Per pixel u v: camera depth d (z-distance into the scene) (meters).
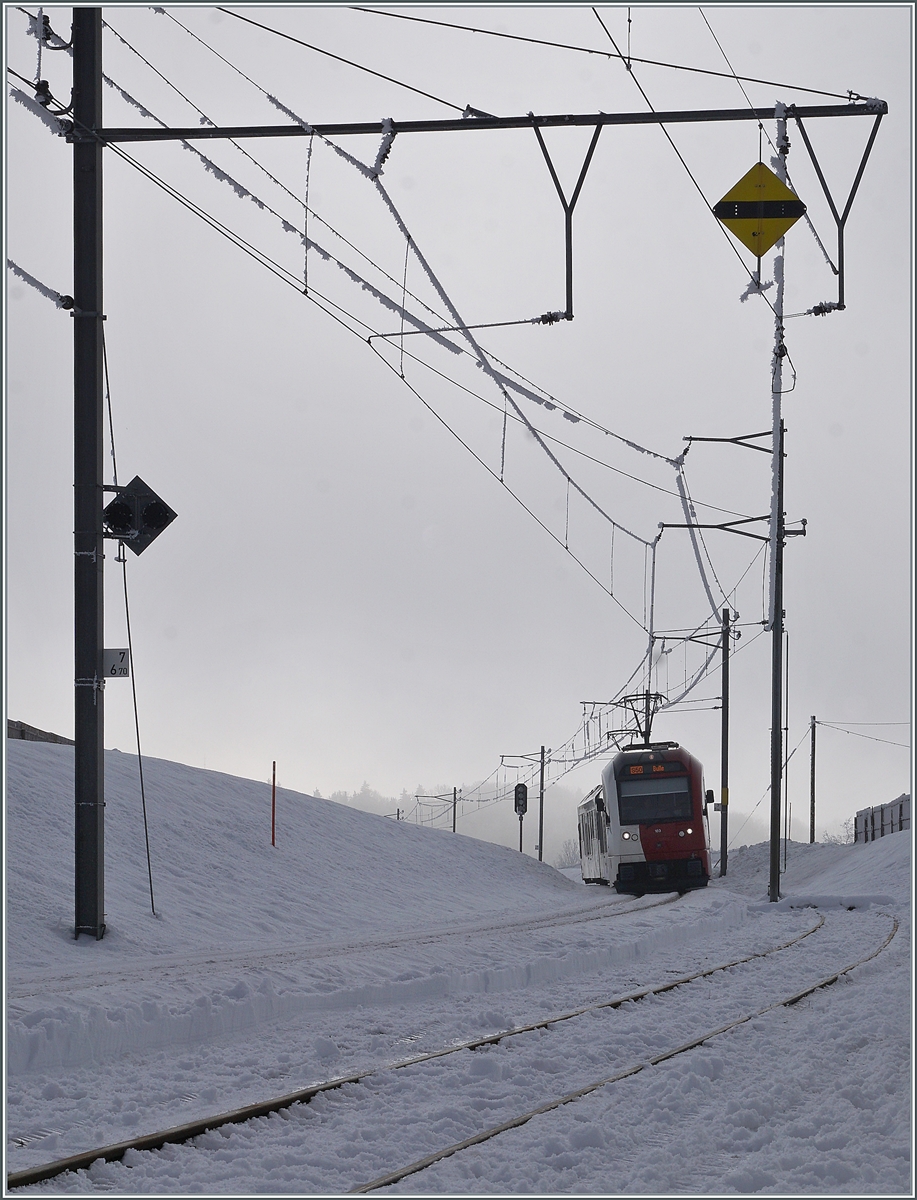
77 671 22.94
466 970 21.52
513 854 60.12
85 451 22.91
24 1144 10.12
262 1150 9.94
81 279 22.94
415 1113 11.27
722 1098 12.12
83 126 21.89
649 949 27.83
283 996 16.77
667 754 48.06
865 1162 9.65
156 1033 14.35
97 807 22.91
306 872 38.56
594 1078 13.20
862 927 32.81
